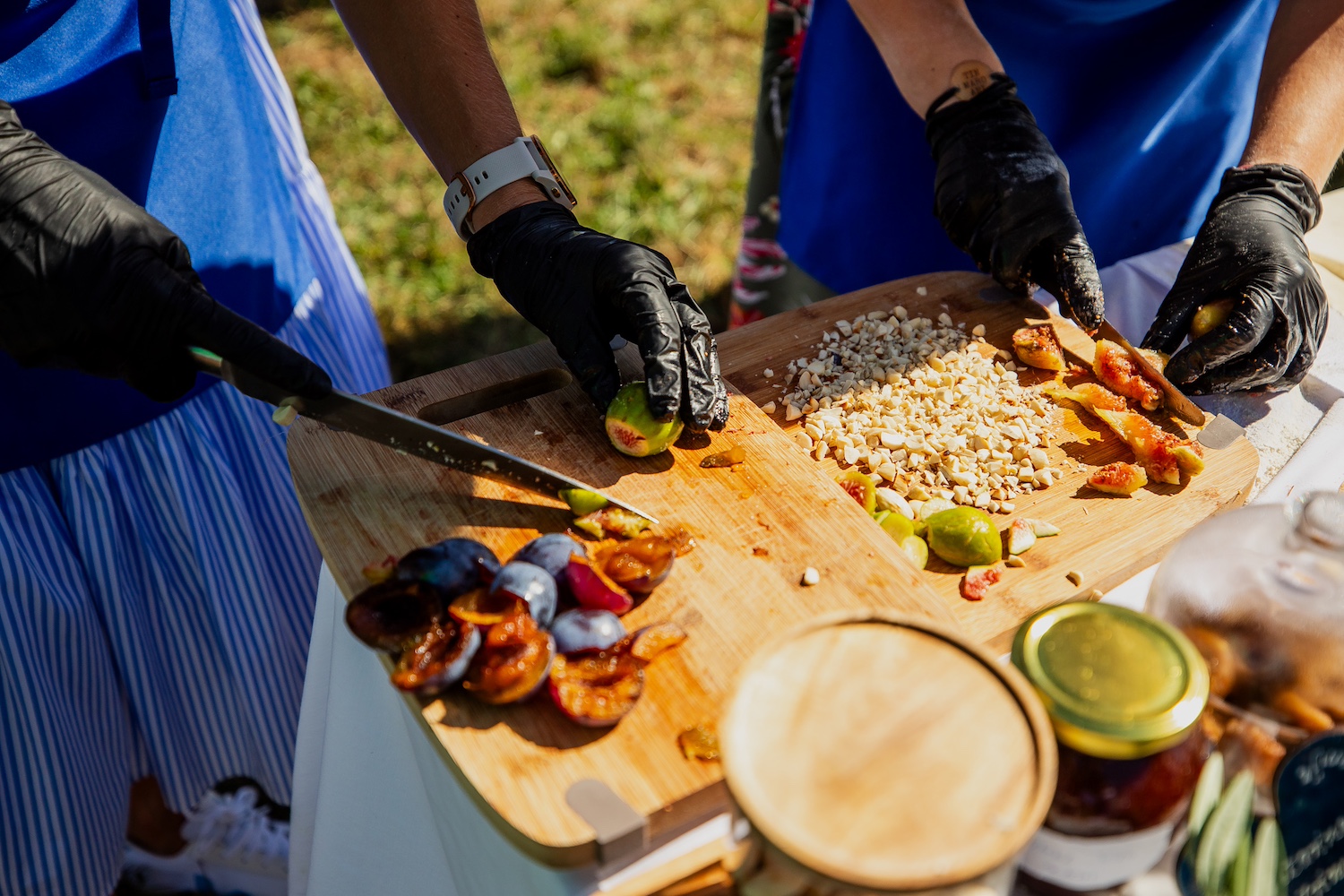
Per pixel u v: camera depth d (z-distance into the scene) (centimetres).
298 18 691
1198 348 186
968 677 97
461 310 484
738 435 176
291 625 246
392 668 130
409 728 149
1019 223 207
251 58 245
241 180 223
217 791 289
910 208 290
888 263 302
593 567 139
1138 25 250
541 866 114
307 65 643
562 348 181
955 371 200
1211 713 111
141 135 199
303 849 190
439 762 136
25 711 201
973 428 186
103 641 221
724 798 122
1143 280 233
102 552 212
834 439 185
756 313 370
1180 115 267
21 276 150
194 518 222
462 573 134
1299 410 193
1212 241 199
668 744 123
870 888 80
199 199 215
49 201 151
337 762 165
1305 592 108
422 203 540
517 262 188
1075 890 104
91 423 206
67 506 208
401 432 157
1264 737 109
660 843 120
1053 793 94
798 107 304
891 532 164
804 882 87
